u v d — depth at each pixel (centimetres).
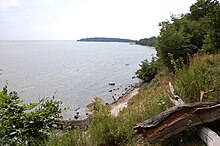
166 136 358
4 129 282
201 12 3297
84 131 476
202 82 522
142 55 12325
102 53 16075
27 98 3609
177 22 2712
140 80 4400
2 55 15812
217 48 1648
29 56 14838
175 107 371
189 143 361
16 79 5875
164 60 2142
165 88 681
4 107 288
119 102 2577
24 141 278
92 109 502
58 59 12275
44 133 307
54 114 309
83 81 5234
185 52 2105
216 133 363
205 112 368
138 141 409
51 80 5619
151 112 471
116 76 5750
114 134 429
